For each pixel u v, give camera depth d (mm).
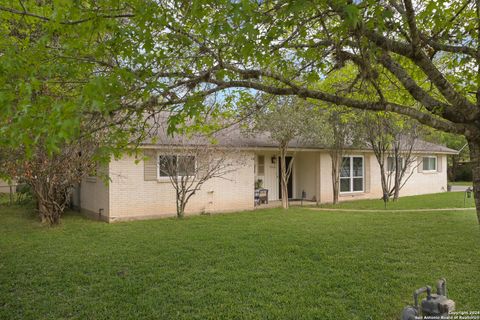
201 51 3691
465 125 3250
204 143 12359
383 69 5230
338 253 7055
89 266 6453
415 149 19109
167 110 3721
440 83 3291
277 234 8984
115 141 4164
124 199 12039
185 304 4797
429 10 3891
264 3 3318
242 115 5754
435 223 10281
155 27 3203
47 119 1999
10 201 16328
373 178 18734
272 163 17594
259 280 5594
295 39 4562
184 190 12484
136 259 6844
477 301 4691
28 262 6742
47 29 3012
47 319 4449
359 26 3182
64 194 11719
